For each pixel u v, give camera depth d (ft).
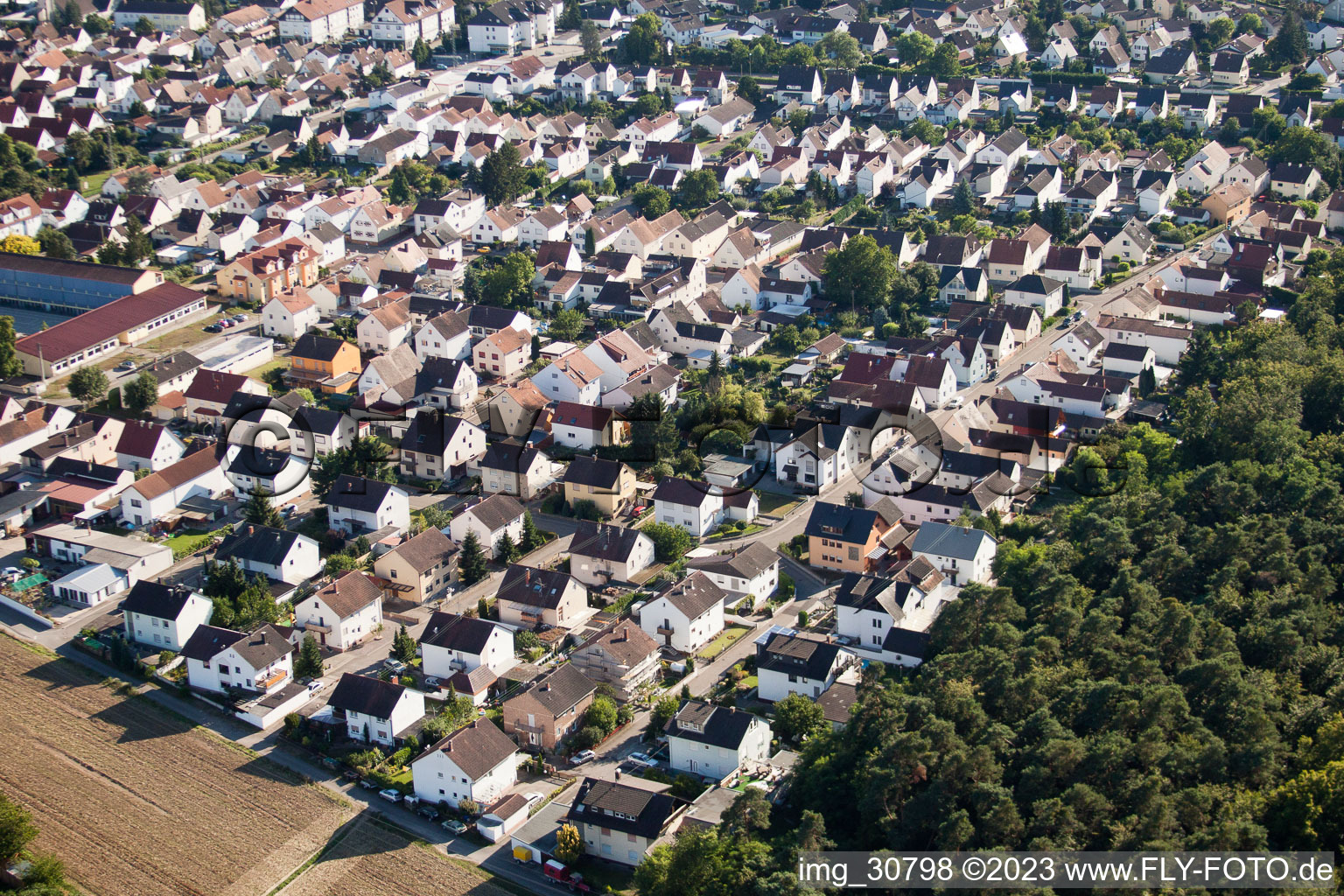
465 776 549.95
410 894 515.50
